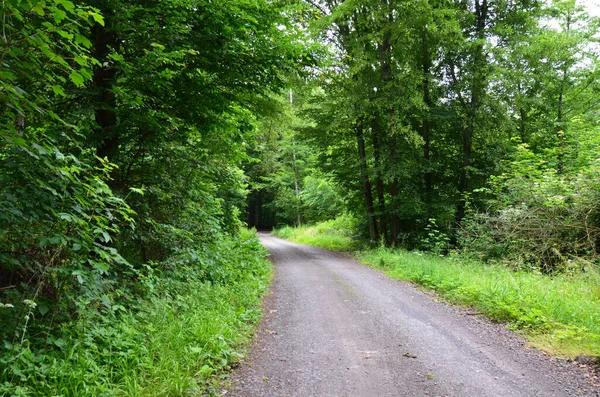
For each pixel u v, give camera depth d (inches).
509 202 461.7
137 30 230.5
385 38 638.5
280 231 1440.7
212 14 247.1
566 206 396.8
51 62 142.2
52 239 135.6
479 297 276.5
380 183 712.4
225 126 306.7
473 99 618.2
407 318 252.1
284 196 1472.7
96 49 235.5
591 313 220.2
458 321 244.1
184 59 252.2
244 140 367.6
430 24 549.3
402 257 494.6
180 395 135.3
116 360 142.8
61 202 148.4
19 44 125.7
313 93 746.8
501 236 447.2
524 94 642.8
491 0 620.4
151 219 264.1
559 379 156.7
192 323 196.4
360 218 828.6
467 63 602.2
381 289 350.6
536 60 609.3
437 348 194.9
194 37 253.0
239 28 258.8
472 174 678.5
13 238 142.3
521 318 224.7
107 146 243.8
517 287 274.1
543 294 255.0
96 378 128.8
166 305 210.4
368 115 636.1
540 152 671.1
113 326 167.8
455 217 673.0
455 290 306.8
